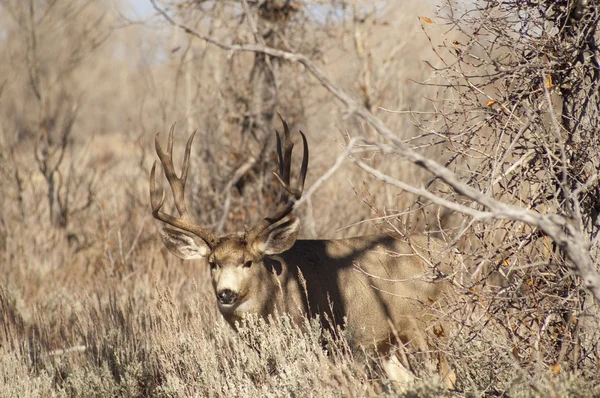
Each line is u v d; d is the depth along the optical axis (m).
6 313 18.02
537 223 7.99
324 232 23.36
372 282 13.93
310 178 24.02
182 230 14.17
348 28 26.22
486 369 10.89
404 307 13.93
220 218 24.00
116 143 53.03
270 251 13.52
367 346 14.01
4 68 45.66
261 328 12.75
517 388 9.76
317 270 13.98
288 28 24.17
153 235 24.27
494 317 10.91
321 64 24.72
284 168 13.95
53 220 28.06
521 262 11.26
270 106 24.06
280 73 24.19
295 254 14.07
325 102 24.39
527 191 12.03
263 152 24.09
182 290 19.70
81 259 24.95
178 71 25.28
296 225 13.35
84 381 13.64
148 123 33.09
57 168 28.70
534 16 11.52
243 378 12.45
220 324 14.11
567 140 11.19
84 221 27.69
